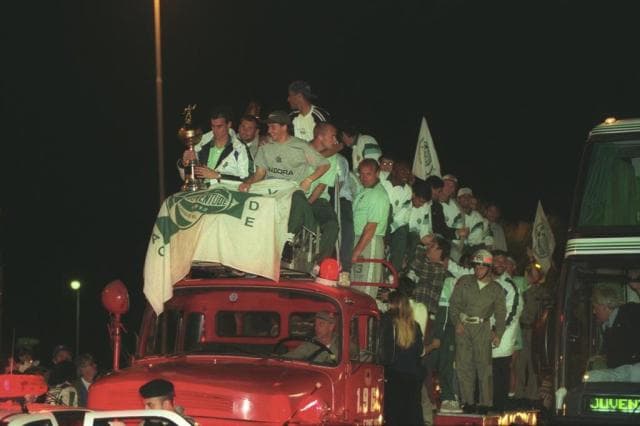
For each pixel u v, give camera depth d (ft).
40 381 32.55
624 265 36.63
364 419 36.68
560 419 35.96
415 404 44.14
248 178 39.40
